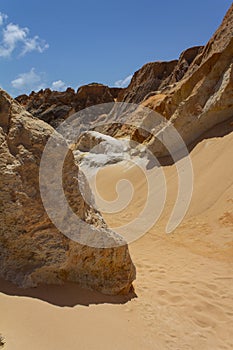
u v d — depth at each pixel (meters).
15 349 2.03
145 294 4.46
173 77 37.09
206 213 8.82
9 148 3.52
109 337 2.77
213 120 12.73
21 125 3.67
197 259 6.55
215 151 11.17
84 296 3.51
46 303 3.00
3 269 3.26
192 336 3.45
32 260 3.41
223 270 5.91
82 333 2.66
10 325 2.36
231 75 12.20
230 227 7.79
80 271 3.77
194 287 5.00
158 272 5.75
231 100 12.16
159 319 3.69
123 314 3.50
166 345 3.08
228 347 3.38
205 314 4.14
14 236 3.38
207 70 13.80
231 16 15.44
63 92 47.28
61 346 2.34
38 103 48.03
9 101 3.76
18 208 3.38
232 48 13.01
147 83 42.78
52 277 3.50
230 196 8.81
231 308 4.39
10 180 3.38
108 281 3.97
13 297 2.88
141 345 2.86
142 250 7.35
